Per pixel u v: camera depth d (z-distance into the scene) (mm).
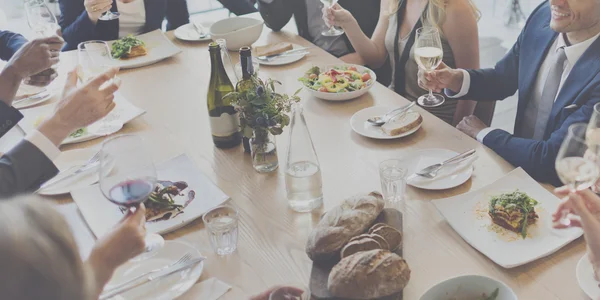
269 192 1571
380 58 2701
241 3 3148
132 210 1205
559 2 1767
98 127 1928
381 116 1881
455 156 1640
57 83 2301
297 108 1431
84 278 623
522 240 1310
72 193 1580
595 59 1747
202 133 1893
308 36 2936
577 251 1275
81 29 2764
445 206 1424
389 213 1367
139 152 1233
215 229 1320
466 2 2377
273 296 1044
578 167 1220
